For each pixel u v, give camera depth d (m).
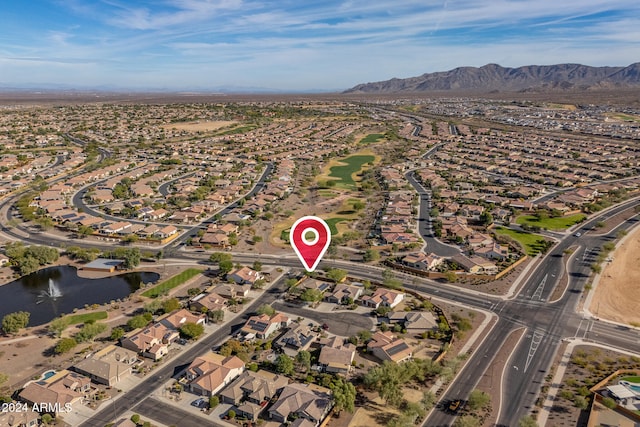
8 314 119.94
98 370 95.38
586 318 122.56
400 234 180.38
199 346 108.81
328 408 87.31
